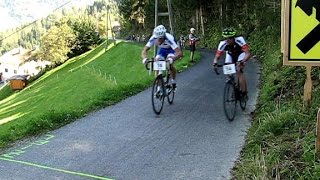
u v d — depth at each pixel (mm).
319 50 4996
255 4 34094
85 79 33250
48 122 7625
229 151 5840
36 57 89062
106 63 40562
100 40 75000
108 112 8742
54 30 69125
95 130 7285
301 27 5012
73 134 7082
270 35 24969
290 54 5090
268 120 6113
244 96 8266
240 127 7102
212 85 12094
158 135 6785
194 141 6375
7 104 38312
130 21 74188
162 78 8430
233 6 40281
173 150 5984
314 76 7957
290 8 5020
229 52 7945
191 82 12852
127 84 11922
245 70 16281
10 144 6625
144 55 8570
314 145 4590
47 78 56188
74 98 23141
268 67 14594
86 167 5418
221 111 8430
